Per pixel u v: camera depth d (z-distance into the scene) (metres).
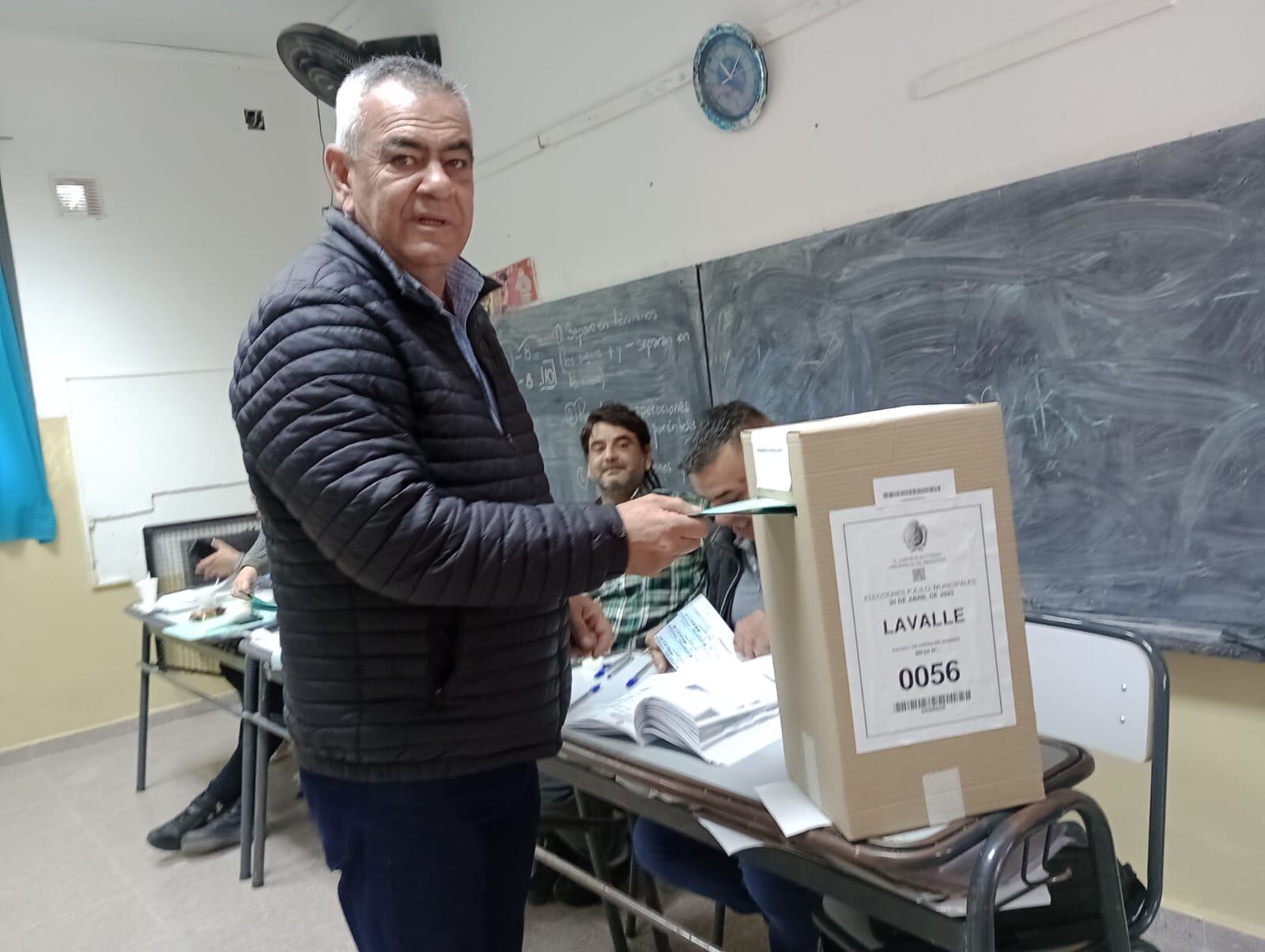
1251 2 1.64
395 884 1.15
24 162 4.06
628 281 3.12
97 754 3.98
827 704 0.90
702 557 2.21
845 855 0.90
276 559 1.12
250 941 2.32
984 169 2.08
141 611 3.25
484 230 3.79
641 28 2.91
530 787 1.30
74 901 2.63
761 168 2.60
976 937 0.85
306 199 4.89
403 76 1.15
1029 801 0.93
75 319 4.19
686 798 1.13
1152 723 1.32
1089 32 1.85
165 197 4.44
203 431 4.54
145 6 3.96
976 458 0.90
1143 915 1.28
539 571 0.98
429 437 1.10
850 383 2.40
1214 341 1.73
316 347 0.99
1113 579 1.93
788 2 2.43
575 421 3.43
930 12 2.12
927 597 0.89
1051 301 1.96
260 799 2.59
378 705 1.08
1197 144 1.71
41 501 4.04
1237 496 1.73
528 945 2.13
